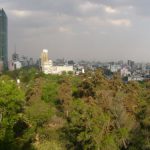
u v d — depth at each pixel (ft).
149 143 177.17
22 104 209.46
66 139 190.80
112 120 188.65
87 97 239.71
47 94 310.65
